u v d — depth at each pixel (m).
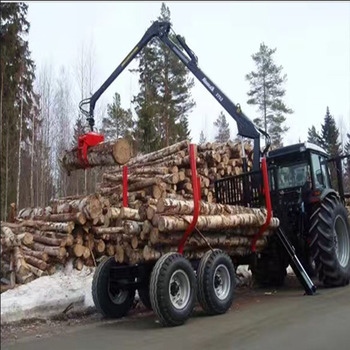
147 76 27.78
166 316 5.28
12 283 7.34
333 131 45.53
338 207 7.90
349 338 4.52
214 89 8.82
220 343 4.49
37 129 26.48
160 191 9.17
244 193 8.00
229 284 6.17
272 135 36.19
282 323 5.21
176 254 5.65
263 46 37.19
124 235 6.46
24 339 5.02
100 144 8.18
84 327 5.64
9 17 24.64
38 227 8.45
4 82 23.81
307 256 8.05
